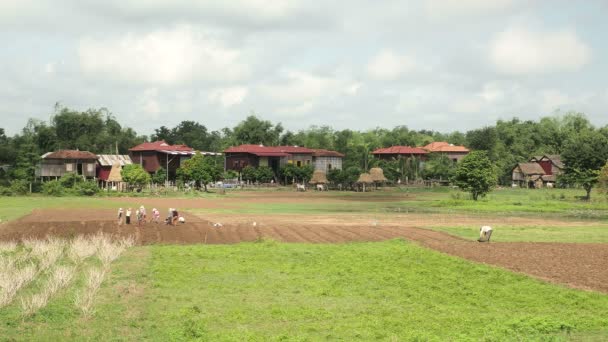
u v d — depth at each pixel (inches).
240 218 2696.9
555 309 941.2
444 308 946.7
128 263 1389.0
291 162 6550.2
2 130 6998.0
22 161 5093.5
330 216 2906.0
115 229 2117.4
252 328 831.1
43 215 2662.4
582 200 4217.5
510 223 2593.5
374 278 1204.5
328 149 7775.6
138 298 1002.1
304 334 792.9
